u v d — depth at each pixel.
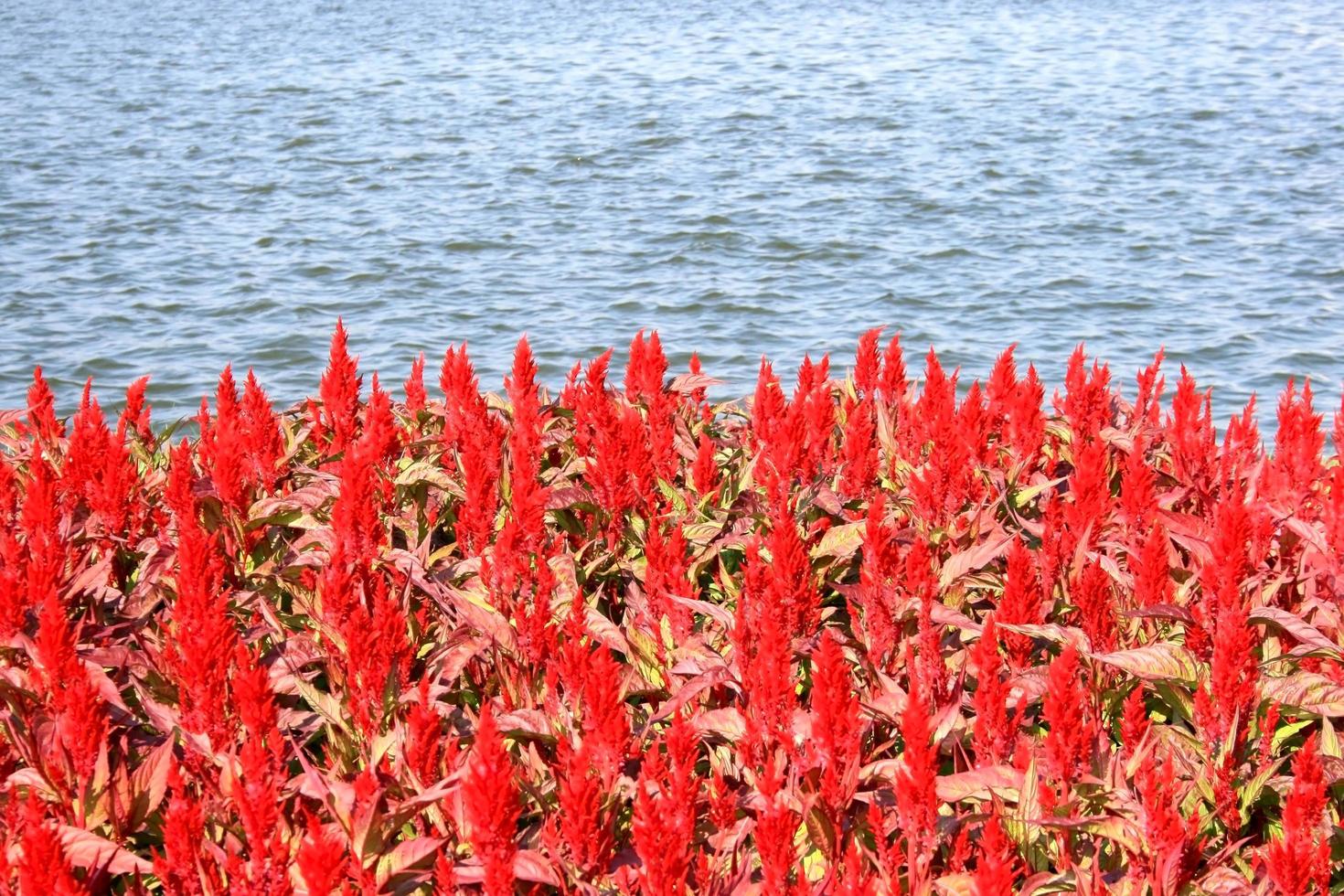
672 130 33.16
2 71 46.84
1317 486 5.84
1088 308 18.66
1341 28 52.44
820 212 24.61
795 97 38.22
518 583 5.06
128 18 65.19
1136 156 29.09
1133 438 6.63
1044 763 4.12
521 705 4.68
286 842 3.85
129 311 19.05
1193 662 4.50
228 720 4.12
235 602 5.06
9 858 3.73
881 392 7.29
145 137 33.41
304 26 61.12
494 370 16.50
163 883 3.66
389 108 37.62
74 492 5.81
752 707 4.18
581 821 3.69
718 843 3.95
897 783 3.72
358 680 4.33
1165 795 3.69
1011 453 6.48
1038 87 39.53
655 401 6.77
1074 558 5.17
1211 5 63.16
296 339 17.81
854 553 5.71
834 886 3.77
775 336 17.88
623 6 67.69
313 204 25.94
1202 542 5.05
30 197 26.47
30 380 16.23
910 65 44.94
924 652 4.44
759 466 6.11
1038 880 3.76
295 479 6.54
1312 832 3.78
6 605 4.50
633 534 5.84
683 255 21.88
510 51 50.38
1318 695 4.44
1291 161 28.14
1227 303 18.69
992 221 23.72
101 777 4.02
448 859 3.81
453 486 6.04
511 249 22.44
